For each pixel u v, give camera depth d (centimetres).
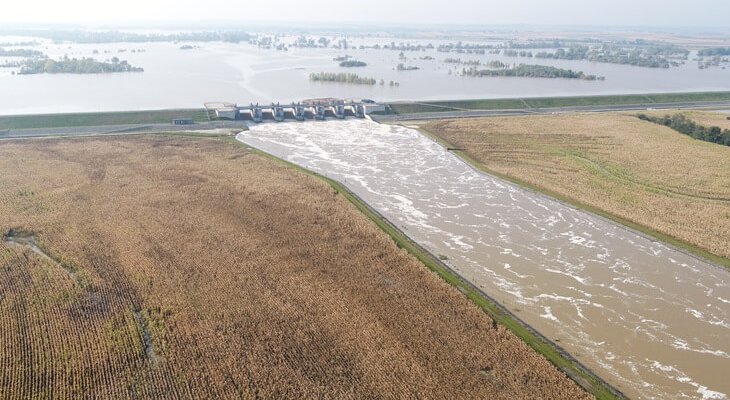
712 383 5166
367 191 9956
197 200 8906
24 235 7619
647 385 5112
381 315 5897
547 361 5272
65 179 9669
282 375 4950
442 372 5038
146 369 4997
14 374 4872
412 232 8250
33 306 5919
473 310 6056
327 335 5538
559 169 11306
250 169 10619
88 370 4959
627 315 6231
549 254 7638
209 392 4722
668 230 8288
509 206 9362
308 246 7419
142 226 7888
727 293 6744
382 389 4806
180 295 6169
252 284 6438
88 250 7156
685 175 10950
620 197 9731
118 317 5762
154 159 11044
